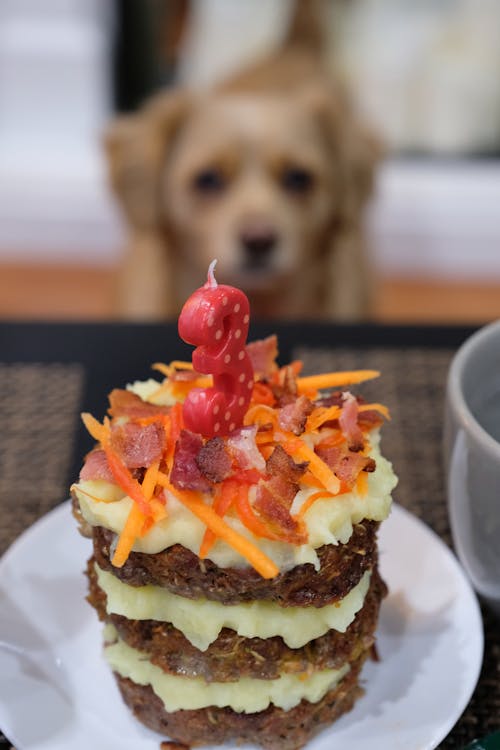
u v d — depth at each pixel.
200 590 0.34
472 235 1.30
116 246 1.33
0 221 1.33
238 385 0.35
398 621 0.40
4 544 0.45
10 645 0.39
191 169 0.82
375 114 1.23
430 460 0.49
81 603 0.41
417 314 1.24
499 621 0.42
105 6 1.20
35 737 0.36
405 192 1.28
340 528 0.34
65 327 0.58
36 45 1.22
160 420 0.36
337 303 0.92
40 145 1.30
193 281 0.91
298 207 0.83
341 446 0.36
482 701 0.39
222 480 0.33
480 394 0.41
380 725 0.37
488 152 1.27
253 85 0.96
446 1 1.14
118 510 0.34
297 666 0.36
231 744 0.37
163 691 0.37
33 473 0.48
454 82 1.21
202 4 1.17
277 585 0.34
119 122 0.88
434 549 0.42
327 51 1.14
